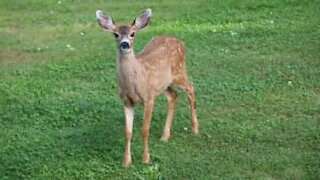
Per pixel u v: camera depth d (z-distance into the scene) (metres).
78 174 5.38
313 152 5.56
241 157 5.52
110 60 7.53
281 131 5.88
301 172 5.31
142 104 5.50
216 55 7.52
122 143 5.77
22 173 5.41
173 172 5.36
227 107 6.34
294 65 7.14
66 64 7.45
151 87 5.50
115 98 6.56
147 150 5.52
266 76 6.93
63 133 5.94
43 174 5.39
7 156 5.61
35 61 7.62
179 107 6.36
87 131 5.96
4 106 6.43
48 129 6.03
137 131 5.97
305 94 6.51
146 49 5.69
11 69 7.37
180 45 5.84
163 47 5.70
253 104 6.37
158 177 5.29
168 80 5.71
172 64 5.74
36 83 6.93
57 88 6.83
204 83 6.81
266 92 6.59
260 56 7.45
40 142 5.80
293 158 5.48
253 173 5.32
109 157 5.57
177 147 5.71
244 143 5.73
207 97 6.52
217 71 7.09
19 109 6.35
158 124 6.08
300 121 6.03
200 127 6.00
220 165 5.43
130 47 5.28
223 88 6.70
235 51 7.62
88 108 6.32
